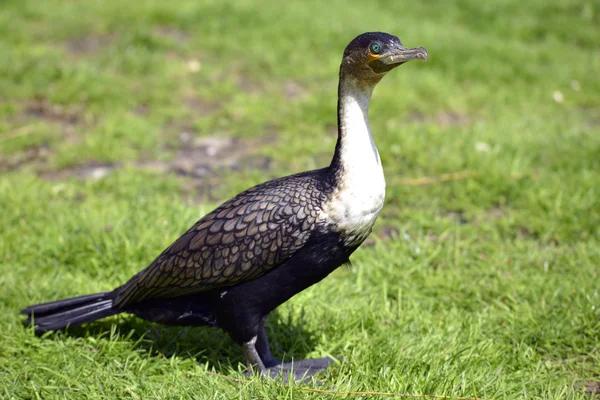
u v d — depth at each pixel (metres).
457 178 11.72
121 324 7.92
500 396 6.65
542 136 13.12
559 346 7.77
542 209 10.75
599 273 8.87
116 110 14.23
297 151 13.06
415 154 12.40
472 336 7.71
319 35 17.72
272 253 6.60
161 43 17.00
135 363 7.20
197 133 13.95
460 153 12.39
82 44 17.38
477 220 10.66
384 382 6.67
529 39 19.58
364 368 6.99
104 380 6.85
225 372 7.23
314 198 6.62
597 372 7.36
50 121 13.88
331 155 12.98
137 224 9.72
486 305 8.49
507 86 16.22
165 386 6.80
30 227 9.84
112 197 10.98
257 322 6.92
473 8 20.95
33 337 7.47
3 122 13.52
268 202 6.70
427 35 17.70
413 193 11.38
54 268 9.02
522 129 13.62
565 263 9.27
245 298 6.76
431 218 10.66
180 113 14.44
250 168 12.57
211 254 6.71
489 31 19.80
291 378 6.56
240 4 19.17
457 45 17.53
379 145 12.75
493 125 13.77
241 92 15.40
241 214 6.74
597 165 11.95
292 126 13.93
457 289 8.79
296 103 14.75
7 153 12.70
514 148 12.53
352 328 7.93
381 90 15.13
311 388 6.55
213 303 6.95
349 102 6.70
